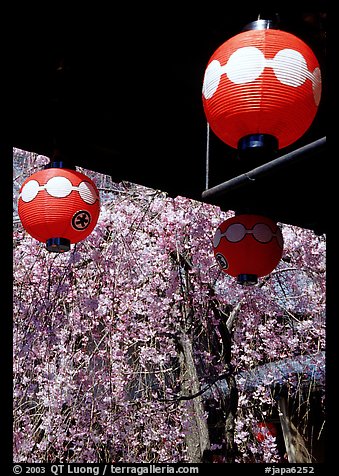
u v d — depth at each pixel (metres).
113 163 3.64
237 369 7.66
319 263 7.75
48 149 3.38
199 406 7.32
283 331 7.99
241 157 2.04
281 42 1.91
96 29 2.86
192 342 7.54
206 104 2.04
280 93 1.89
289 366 7.77
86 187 3.00
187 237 7.72
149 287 7.42
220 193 3.34
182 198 7.57
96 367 7.41
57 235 2.98
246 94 1.89
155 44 3.04
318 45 2.88
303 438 7.57
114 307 7.39
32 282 7.35
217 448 7.35
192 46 3.07
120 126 3.53
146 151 3.69
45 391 6.97
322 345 7.80
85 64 3.08
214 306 7.79
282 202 3.92
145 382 7.50
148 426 7.27
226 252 3.09
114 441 7.14
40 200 2.91
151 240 7.58
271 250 3.06
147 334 7.36
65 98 3.22
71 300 7.36
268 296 7.71
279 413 7.55
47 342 7.20
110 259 7.43
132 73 3.23
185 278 7.69
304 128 2.04
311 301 7.80
